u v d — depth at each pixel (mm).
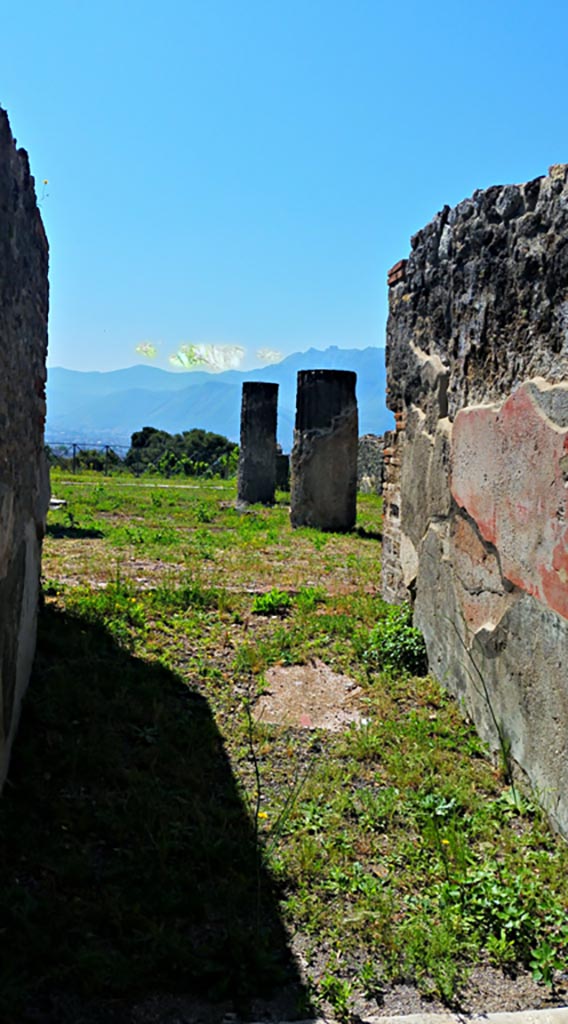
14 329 3354
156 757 3674
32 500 4285
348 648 5535
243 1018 2254
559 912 2705
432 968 2473
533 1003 2383
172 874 2807
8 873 2719
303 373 12211
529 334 3588
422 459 5320
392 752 3961
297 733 4215
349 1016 2293
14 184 3170
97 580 7027
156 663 4941
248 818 3285
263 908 2729
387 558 6641
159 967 2389
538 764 3402
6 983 2234
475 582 4227
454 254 4605
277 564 8688
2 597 3104
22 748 3545
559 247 3293
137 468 26641
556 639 3240
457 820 3307
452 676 4660
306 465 12125
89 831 3059
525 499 3525
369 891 2828
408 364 5688
